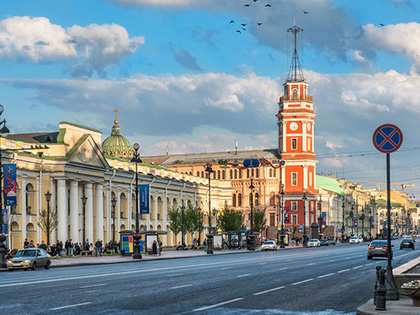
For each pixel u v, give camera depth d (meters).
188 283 27.38
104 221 91.25
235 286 25.98
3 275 34.41
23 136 86.75
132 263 52.53
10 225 72.44
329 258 57.66
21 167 75.44
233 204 157.50
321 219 153.12
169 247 108.56
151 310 17.78
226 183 134.50
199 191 124.50
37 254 42.25
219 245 94.00
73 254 71.38
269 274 33.91
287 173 152.88
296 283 27.97
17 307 18.06
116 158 97.56
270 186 154.38
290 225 151.00
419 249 92.50
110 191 92.88
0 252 43.88
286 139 153.25
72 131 83.12
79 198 85.25
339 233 177.50
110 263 51.97
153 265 46.06
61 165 79.56
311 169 153.50
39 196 78.75
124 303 19.41
